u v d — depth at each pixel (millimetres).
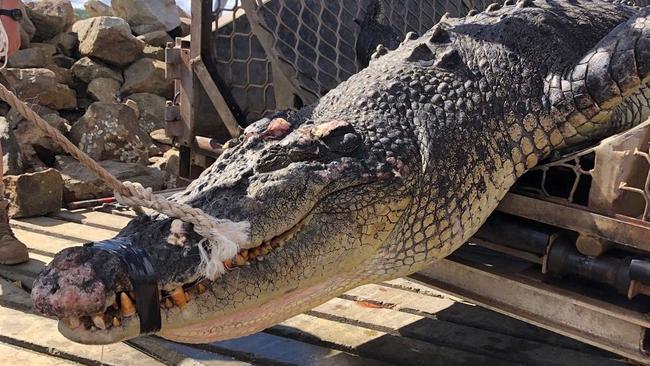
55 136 1936
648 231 2535
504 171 3020
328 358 3027
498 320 3383
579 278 2787
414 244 2799
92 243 2221
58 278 2084
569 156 2846
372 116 2855
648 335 2594
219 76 4992
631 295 2578
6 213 4164
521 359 2986
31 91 8164
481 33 3352
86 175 5973
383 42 4750
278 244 2459
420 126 2889
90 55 9359
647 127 2605
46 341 3145
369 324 3352
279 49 4645
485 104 3061
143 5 10992
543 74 3199
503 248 3006
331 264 2570
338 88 3139
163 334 2348
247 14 4625
